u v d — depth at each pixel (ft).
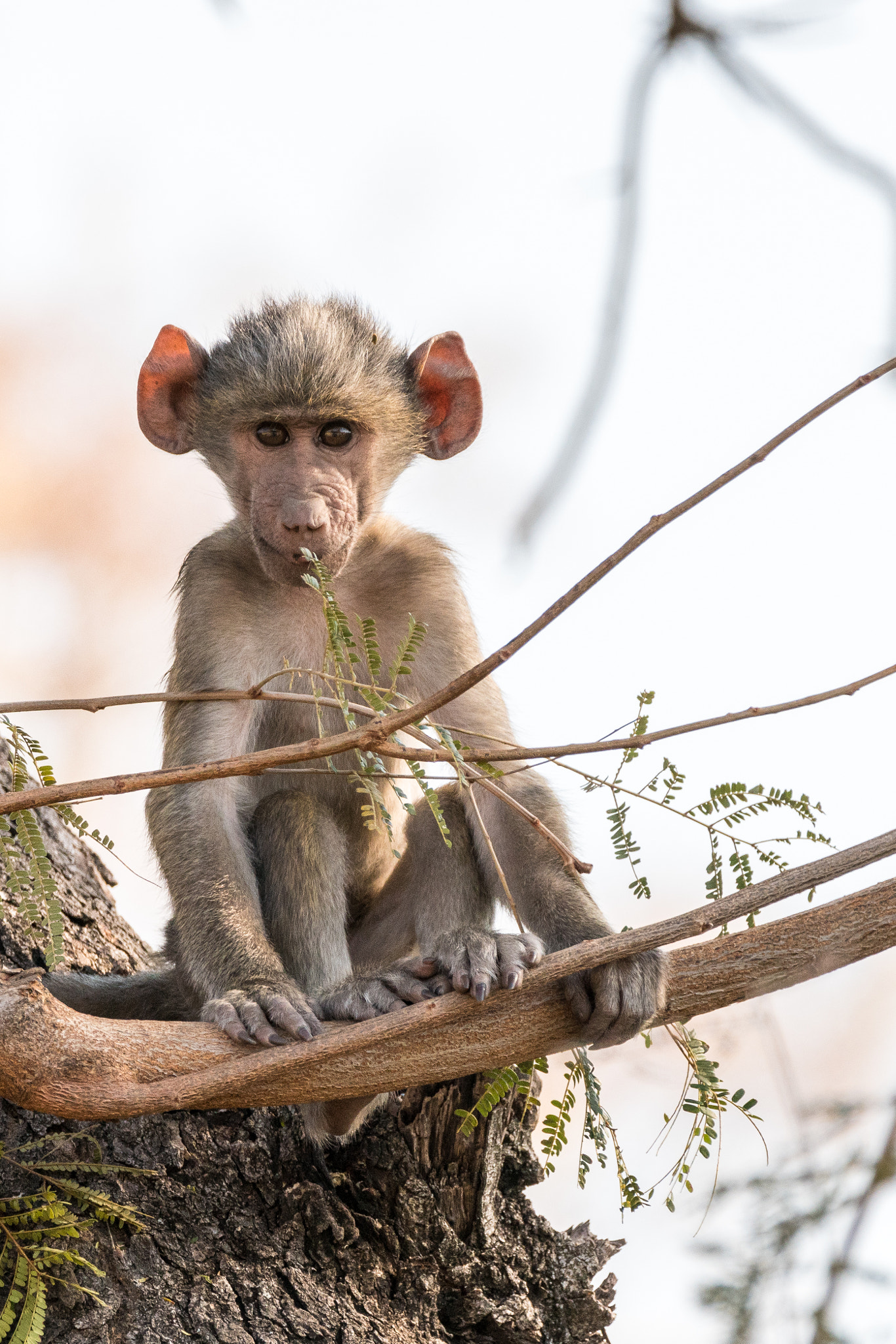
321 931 29.48
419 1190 27.17
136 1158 25.63
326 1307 25.03
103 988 30.76
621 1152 24.12
